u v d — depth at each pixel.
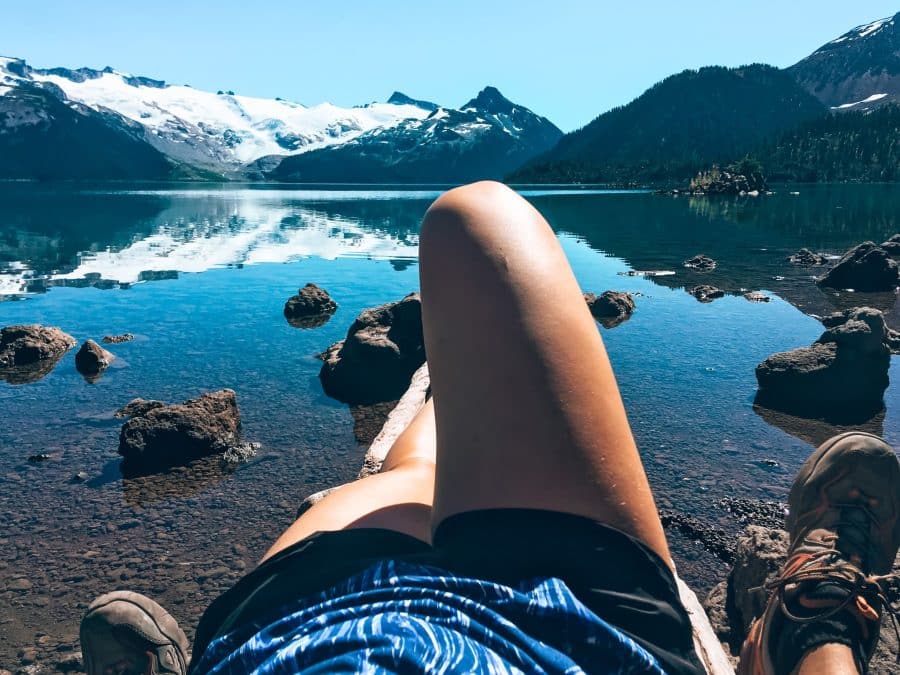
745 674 1.47
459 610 0.78
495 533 0.86
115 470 5.70
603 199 64.50
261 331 10.52
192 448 5.98
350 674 0.69
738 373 7.80
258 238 26.55
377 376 7.72
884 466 2.02
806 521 2.04
